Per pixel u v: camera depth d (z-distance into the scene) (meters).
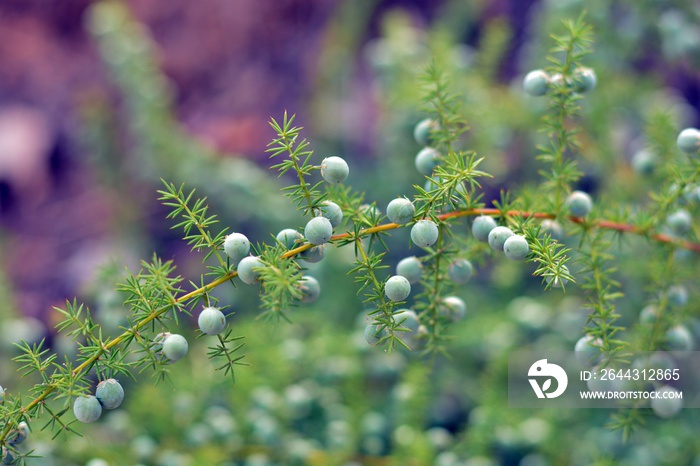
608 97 0.71
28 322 0.72
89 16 1.18
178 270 0.94
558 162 0.53
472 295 0.74
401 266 0.50
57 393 0.48
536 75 0.52
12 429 0.47
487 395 0.63
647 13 0.70
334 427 0.62
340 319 0.73
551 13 0.73
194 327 0.80
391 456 0.62
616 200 0.66
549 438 0.63
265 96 1.11
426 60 0.77
